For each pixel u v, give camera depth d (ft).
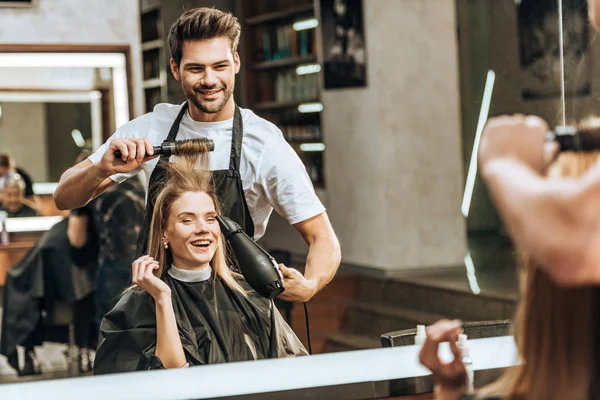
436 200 23.24
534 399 4.10
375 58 22.84
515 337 4.42
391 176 22.95
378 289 22.33
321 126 24.77
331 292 22.17
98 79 20.94
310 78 25.52
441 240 23.21
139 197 17.38
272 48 26.68
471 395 4.67
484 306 19.62
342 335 20.99
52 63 20.59
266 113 27.07
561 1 11.21
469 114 24.41
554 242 3.70
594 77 11.08
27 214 20.57
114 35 20.92
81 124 20.95
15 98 20.51
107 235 17.34
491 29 23.36
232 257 7.95
